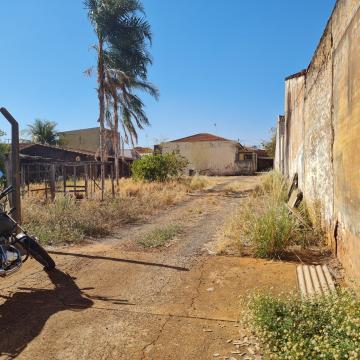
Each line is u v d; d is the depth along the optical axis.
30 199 11.47
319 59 7.11
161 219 9.88
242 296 4.44
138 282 4.98
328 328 2.96
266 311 3.40
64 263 5.77
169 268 5.52
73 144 46.72
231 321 3.85
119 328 3.72
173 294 4.58
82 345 3.42
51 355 3.27
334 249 5.78
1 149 30.47
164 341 3.47
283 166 19.33
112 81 20.00
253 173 42.19
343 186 5.07
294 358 2.71
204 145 43.25
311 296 3.80
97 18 19.31
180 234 7.84
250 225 7.16
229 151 42.75
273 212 6.71
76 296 4.54
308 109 8.81
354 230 4.46
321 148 6.90
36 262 5.80
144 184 18.53
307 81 9.00
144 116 23.81
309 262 5.60
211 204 12.62
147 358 3.21
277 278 4.96
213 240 7.18
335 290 3.82
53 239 7.13
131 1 19.38
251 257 5.95
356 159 4.31
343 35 5.05
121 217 9.80
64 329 3.72
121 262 5.82
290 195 10.70
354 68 4.39
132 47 20.62
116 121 20.86
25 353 3.31
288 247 6.24
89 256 6.14
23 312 4.11
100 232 8.01
